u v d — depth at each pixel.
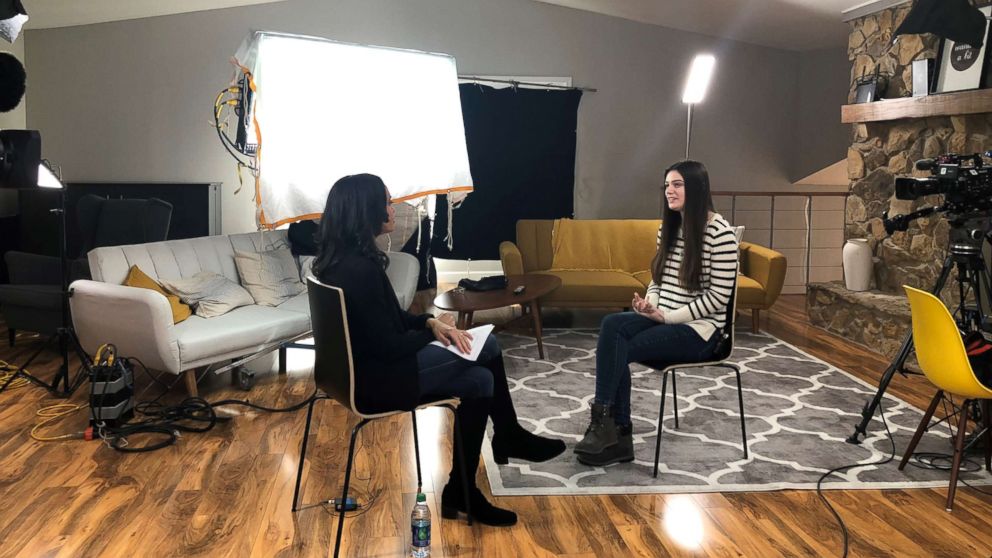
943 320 2.74
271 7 7.62
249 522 2.70
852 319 5.58
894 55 5.46
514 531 2.67
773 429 3.71
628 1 7.11
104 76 7.55
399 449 3.41
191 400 3.88
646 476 3.13
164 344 3.71
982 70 4.57
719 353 3.24
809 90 8.05
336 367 2.47
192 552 2.49
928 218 5.12
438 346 2.76
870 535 2.66
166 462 3.23
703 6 6.78
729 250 3.14
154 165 7.68
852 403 4.13
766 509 2.85
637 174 8.12
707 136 8.10
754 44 8.03
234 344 4.01
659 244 3.37
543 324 6.15
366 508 2.83
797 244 8.24
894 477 3.15
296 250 5.16
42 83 7.53
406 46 7.79
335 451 3.38
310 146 3.93
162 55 7.57
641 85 8.02
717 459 3.33
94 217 5.61
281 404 4.03
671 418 3.86
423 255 7.66
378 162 4.14
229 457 3.29
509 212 7.96
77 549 2.49
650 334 3.13
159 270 4.31
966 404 2.87
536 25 7.88
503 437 3.02
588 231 6.46
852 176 5.93
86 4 6.57
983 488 3.05
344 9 7.71
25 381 4.35
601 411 3.20
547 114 7.90
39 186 4.02
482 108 7.80
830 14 6.23
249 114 4.11
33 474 3.09
